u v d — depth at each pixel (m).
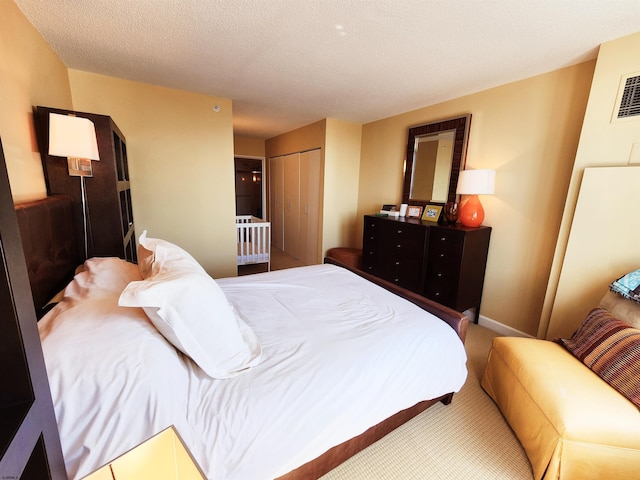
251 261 4.23
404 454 1.43
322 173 4.24
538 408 1.35
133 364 0.83
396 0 1.50
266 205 6.48
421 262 2.91
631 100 1.75
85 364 0.79
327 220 4.35
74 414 0.75
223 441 0.86
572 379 1.38
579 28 1.69
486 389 1.88
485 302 2.88
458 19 1.65
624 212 1.78
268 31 1.84
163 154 3.07
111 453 0.75
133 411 0.79
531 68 2.26
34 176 1.63
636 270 1.66
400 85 2.71
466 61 2.18
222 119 3.31
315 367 1.12
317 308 1.68
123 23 1.77
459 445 1.49
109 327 0.90
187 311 0.98
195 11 1.63
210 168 3.35
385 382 1.22
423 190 3.40
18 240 0.47
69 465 0.72
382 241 3.38
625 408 1.21
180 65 2.40
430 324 1.53
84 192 1.87
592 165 1.93
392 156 3.87
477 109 2.81
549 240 2.38
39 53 1.86
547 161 2.35
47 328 0.88
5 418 0.45
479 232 2.63
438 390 1.46
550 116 2.30
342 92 2.96
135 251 3.04
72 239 1.70
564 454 1.20
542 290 2.45
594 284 1.92
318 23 1.74
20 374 0.47
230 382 1.02
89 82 2.62
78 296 1.08
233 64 2.36
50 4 1.56
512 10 1.55
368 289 2.02
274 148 5.85
